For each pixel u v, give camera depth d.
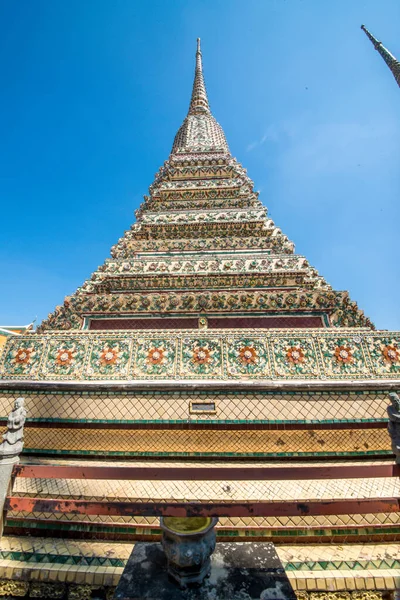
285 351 5.94
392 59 12.62
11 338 6.29
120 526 4.52
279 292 7.76
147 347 6.11
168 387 5.50
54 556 4.18
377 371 5.69
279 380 5.66
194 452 5.20
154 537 4.46
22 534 4.57
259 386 5.42
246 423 5.28
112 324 7.50
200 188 12.69
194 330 6.27
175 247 10.17
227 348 6.02
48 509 3.30
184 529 2.89
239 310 7.35
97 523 4.54
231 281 8.41
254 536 4.47
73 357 6.07
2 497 3.37
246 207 11.83
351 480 4.80
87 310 7.57
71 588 3.95
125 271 9.06
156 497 4.63
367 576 3.94
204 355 5.97
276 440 5.23
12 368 6.01
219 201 12.12
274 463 5.09
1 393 5.69
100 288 8.58
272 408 5.36
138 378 5.80
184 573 2.79
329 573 3.99
